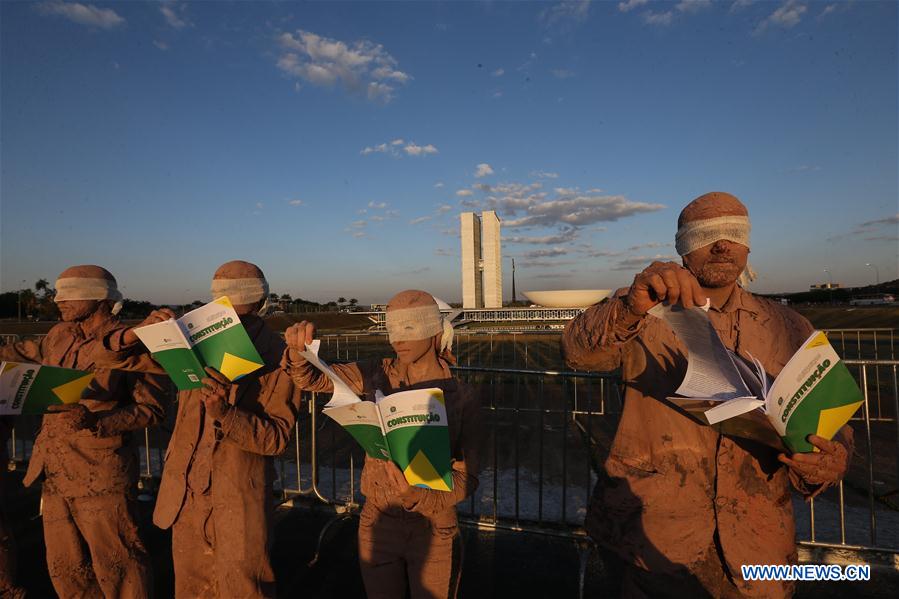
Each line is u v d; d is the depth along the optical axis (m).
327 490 4.77
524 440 6.62
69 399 2.29
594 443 6.42
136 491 2.81
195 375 1.99
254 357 2.04
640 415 1.86
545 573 3.40
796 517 4.07
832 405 1.40
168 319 2.04
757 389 1.49
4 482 2.90
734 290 1.87
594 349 1.74
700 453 1.73
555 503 4.40
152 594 2.82
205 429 2.31
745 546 1.66
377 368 2.39
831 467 1.48
